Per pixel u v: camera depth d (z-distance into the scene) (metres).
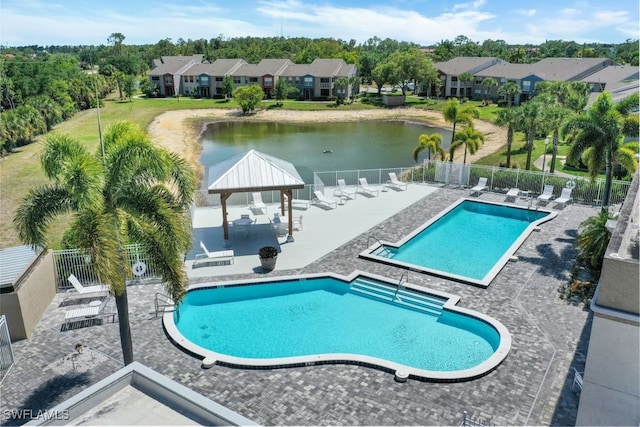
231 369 14.29
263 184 22.31
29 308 16.25
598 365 9.56
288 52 155.38
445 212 28.61
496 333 16.03
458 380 13.55
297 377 13.88
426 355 15.38
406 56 96.25
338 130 78.00
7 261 17.08
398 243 23.77
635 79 73.44
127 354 13.79
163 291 18.98
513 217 29.00
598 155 24.17
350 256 22.36
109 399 8.45
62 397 13.20
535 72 90.50
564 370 14.01
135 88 115.75
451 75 100.44
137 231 13.06
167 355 14.96
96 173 11.94
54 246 26.95
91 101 94.75
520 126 38.84
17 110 62.09
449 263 22.25
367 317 17.77
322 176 47.19
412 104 95.19
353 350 15.71
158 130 73.75
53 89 84.12
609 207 26.41
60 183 12.34
